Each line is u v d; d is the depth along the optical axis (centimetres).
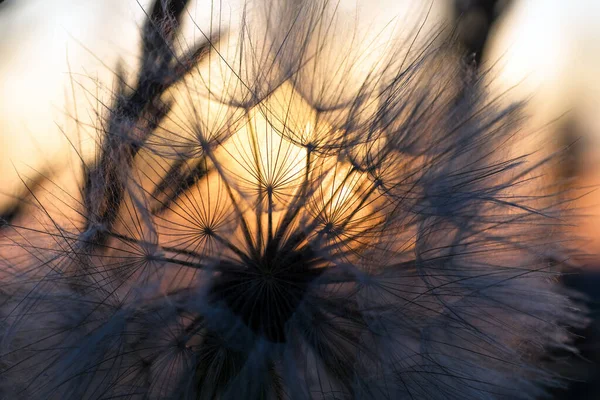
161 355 27
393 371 27
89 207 28
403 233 28
